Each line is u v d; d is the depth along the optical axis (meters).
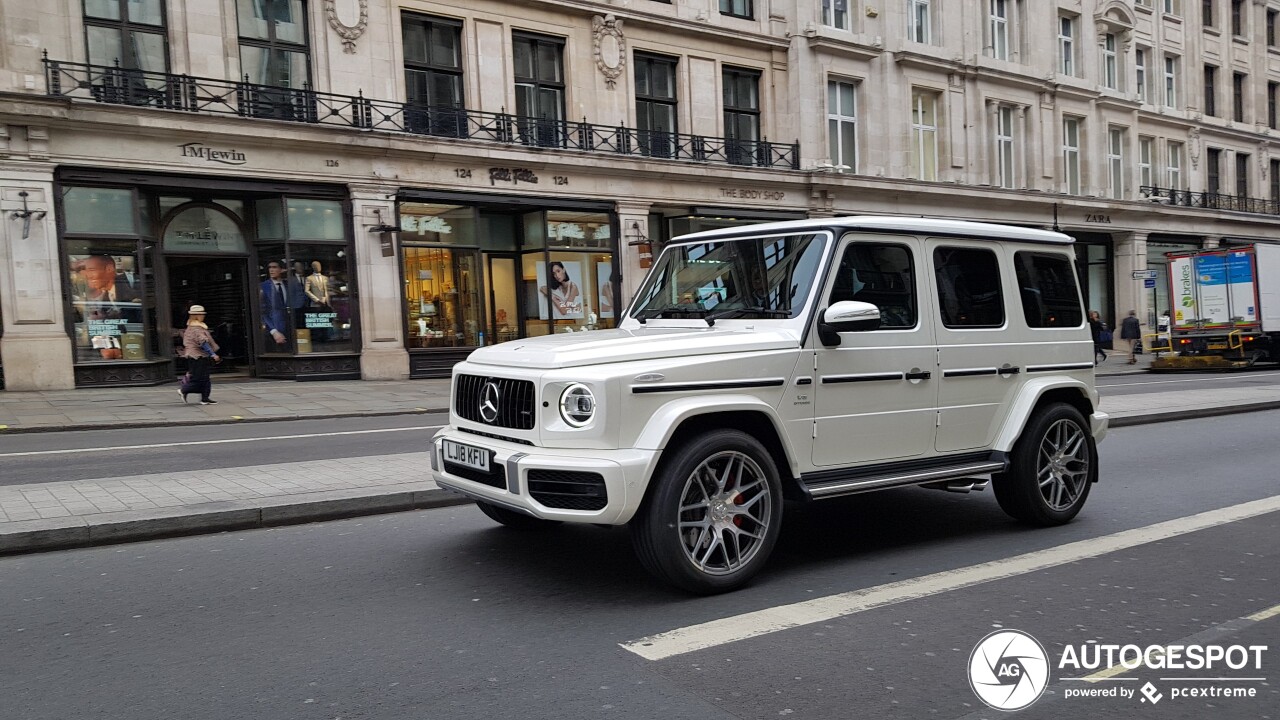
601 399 4.34
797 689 3.46
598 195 23.25
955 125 31.11
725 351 4.73
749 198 26.11
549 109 23.17
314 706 3.33
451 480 5.02
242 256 19.55
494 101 22.06
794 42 27.08
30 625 4.29
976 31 31.78
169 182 17.62
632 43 24.28
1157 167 38.69
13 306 16.23
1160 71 38.66
